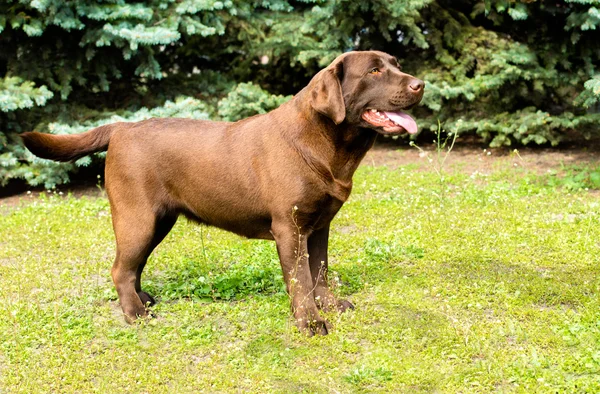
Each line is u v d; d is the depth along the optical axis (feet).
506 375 11.98
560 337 13.26
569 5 30.04
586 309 14.53
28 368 12.61
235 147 14.37
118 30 26.84
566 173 27.94
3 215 24.52
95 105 31.37
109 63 29.81
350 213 22.76
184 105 28.60
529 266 17.51
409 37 32.40
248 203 14.30
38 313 14.98
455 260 17.93
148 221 14.75
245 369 12.55
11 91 26.11
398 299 15.39
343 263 18.16
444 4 35.06
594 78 27.07
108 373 12.42
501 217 21.74
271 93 37.27
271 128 14.14
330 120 13.55
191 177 14.61
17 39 28.55
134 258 14.83
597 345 12.90
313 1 32.14
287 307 15.12
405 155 33.53
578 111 33.86
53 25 28.19
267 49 33.99
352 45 32.83
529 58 30.99
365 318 14.42
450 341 13.24
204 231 21.39
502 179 27.63
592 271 16.87
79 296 16.29
